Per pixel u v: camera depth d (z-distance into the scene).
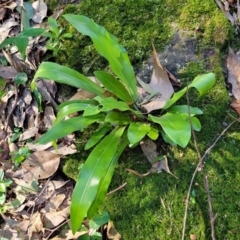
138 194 0.46
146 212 0.45
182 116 0.43
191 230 0.44
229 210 0.44
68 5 0.60
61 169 0.51
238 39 0.55
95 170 0.42
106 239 0.46
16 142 0.54
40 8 0.62
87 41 0.56
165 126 0.42
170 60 0.53
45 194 0.50
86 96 0.51
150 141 0.48
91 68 0.55
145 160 0.48
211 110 0.49
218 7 0.56
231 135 0.47
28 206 0.50
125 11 0.57
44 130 0.54
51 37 0.56
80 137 0.51
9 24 0.62
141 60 0.54
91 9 0.58
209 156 0.46
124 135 0.47
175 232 0.44
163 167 0.47
